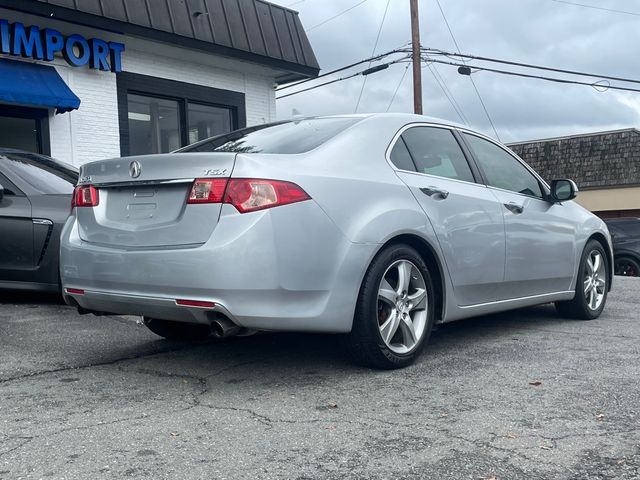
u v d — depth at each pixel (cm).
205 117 1257
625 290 835
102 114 1050
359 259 366
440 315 429
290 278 340
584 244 569
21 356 432
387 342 388
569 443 275
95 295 380
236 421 306
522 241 495
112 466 254
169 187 362
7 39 920
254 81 1326
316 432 291
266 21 1262
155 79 1138
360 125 416
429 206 416
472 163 483
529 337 497
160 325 458
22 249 601
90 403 334
